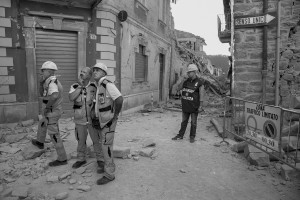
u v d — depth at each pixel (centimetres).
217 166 466
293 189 379
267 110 450
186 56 2525
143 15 1227
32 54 768
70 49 848
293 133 537
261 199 349
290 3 629
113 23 901
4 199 328
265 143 459
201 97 613
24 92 762
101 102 363
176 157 509
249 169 451
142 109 1230
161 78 1689
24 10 752
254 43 660
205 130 760
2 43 717
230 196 356
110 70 900
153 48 1420
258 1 646
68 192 354
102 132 371
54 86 415
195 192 366
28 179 390
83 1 807
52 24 797
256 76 664
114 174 401
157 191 365
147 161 482
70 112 862
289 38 638
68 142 581
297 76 633
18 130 666
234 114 636
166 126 816
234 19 667
